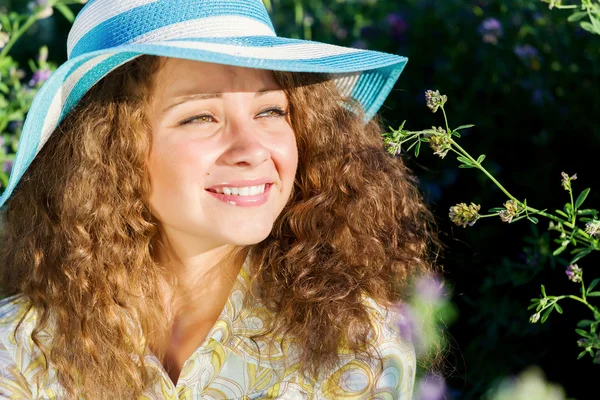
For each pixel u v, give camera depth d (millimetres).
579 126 3793
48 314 2445
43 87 2059
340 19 5090
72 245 2373
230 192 2170
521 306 3389
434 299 2855
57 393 2469
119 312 2402
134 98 2182
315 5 5172
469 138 3967
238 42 2111
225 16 2145
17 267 2598
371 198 2551
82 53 2201
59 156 2379
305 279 2447
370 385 2430
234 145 2127
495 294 3420
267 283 2453
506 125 3979
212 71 2109
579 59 3932
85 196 2311
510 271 3268
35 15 3900
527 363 3332
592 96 3830
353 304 2422
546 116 3883
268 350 2424
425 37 4504
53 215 2441
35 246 2469
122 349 2408
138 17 2141
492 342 3314
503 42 4059
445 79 4223
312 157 2471
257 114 2211
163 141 2176
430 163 3963
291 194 2520
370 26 4812
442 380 2920
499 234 3648
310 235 2486
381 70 2566
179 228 2250
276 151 2199
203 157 2139
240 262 2453
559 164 3799
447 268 3621
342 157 2508
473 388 3240
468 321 3373
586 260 3354
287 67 2062
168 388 2396
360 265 2508
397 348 2465
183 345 2510
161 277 2473
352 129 2562
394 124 4188
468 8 4363
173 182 2188
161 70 2141
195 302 2486
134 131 2199
